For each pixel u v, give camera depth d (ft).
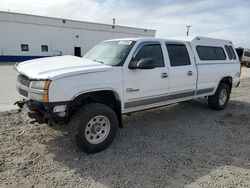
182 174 11.32
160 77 16.25
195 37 20.20
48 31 108.27
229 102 27.20
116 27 129.39
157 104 16.88
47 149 13.57
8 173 11.03
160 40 16.96
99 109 13.00
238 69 24.44
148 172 11.42
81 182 10.50
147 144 14.66
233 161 12.78
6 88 33.32
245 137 16.28
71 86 12.10
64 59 15.35
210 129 17.69
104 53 15.98
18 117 19.06
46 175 10.96
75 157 12.75
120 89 14.12
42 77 11.79
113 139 14.06
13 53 100.12
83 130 12.63
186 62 18.60
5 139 14.74
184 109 23.06
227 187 10.37
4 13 95.45
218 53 22.35
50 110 12.01
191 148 14.24
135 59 14.90
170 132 16.85
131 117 20.13
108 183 10.46
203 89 20.36
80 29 117.91
